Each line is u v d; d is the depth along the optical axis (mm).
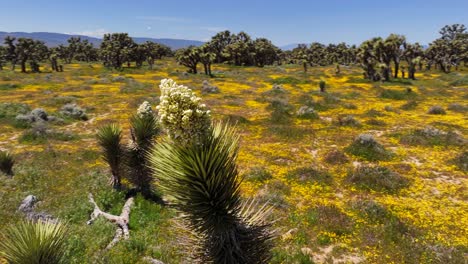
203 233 5824
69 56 131000
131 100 38219
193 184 5004
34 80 59875
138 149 13406
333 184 15539
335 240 10734
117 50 95500
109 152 13930
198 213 5234
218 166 5113
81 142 22797
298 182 15758
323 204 13336
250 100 39000
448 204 13281
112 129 14141
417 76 69250
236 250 5602
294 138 23312
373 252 10039
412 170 16969
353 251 10148
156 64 114125
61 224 7551
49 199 13273
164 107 4578
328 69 84500
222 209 5297
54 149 20453
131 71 81625
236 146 5438
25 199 12812
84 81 61594
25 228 6480
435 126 25641
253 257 5852
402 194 14312
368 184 15195
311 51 132250
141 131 13398
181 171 4922
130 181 14055
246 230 5859
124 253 9469
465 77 56688
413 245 10266
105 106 35312
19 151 20062
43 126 24453
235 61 106750
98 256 9188
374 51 59938
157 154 5180
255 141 22969
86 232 10523
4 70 91125
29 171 16172
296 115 29844
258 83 56125
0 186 14242
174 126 4629
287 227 11414
